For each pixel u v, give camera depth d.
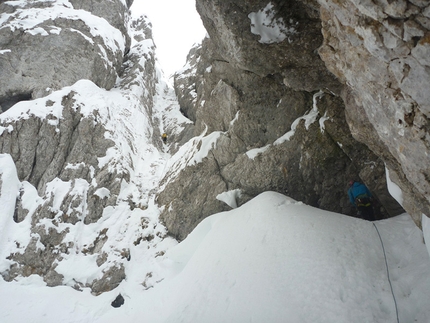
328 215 7.32
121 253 9.31
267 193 8.41
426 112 3.36
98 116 11.97
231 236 7.70
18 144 11.05
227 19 6.70
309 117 9.25
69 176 10.66
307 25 6.50
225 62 9.95
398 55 3.32
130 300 8.29
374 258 6.11
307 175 9.16
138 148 13.45
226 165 10.13
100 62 15.65
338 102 8.52
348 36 4.02
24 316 8.04
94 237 9.68
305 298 5.54
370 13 3.28
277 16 6.48
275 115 9.74
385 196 7.79
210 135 10.72
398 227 6.71
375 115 4.37
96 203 10.28
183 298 6.88
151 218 10.32
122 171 11.20
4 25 15.35
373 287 5.55
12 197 10.28
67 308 8.23
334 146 8.77
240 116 10.05
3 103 14.63
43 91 14.44
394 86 3.66
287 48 6.95
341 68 4.78
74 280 8.82
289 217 7.29
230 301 6.10
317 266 6.00
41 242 9.38
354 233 6.68
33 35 15.06
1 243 9.38
